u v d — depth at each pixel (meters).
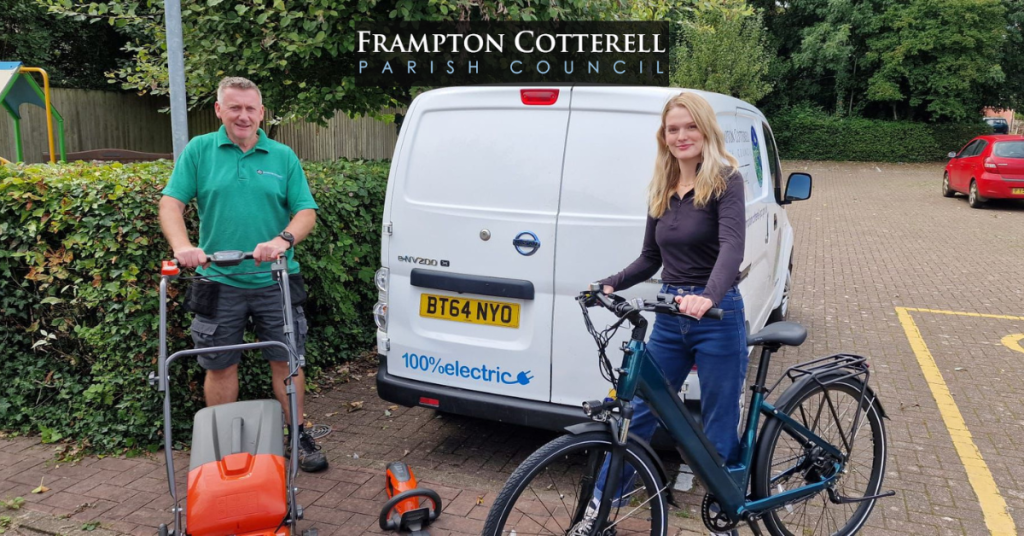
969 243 12.16
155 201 4.08
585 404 2.57
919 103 30.59
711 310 2.49
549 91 3.62
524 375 3.75
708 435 2.96
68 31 15.61
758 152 5.23
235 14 6.05
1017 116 41.28
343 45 5.96
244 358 4.59
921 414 4.86
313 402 5.02
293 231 3.58
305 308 5.46
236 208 3.59
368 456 4.18
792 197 5.65
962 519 3.52
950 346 6.44
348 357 5.82
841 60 30.06
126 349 4.09
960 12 28.61
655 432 3.39
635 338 2.65
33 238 4.17
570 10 6.21
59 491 3.70
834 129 30.25
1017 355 6.16
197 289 3.64
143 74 7.15
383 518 3.29
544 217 3.62
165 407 2.89
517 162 3.68
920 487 3.84
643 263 3.06
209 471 2.70
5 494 3.67
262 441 2.88
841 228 13.91
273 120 7.38
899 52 29.27
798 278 9.45
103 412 4.20
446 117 3.86
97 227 4.04
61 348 4.33
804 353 6.21
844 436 3.24
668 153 2.88
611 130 3.54
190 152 3.56
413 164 3.94
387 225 4.02
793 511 3.28
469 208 3.77
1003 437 4.50
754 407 2.99
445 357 3.92
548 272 3.62
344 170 5.88
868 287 8.92
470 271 3.79
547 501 2.74
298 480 3.83
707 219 2.79
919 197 19.11
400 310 4.02
